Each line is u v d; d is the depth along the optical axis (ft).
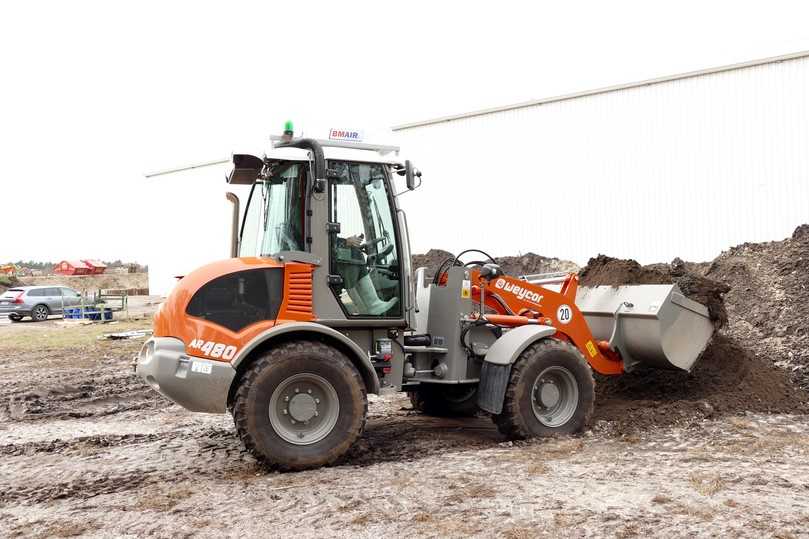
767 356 27.76
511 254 67.36
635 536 13.02
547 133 64.18
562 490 15.80
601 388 26.40
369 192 19.92
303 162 19.16
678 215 55.31
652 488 15.76
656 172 56.65
